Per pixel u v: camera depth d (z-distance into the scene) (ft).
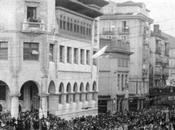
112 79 291.99
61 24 215.31
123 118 216.54
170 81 435.53
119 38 340.18
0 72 195.42
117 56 294.46
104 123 190.29
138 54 348.79
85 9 236.63
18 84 195.31
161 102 373.20
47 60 201.46
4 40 195.11
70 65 225.76
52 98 210.38
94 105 257.34
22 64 196.54
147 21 370.94
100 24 355.77
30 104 209.97
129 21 351.46
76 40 232.73
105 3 264.31
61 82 216.54
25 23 195.62
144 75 358.43
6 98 202.39
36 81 199.31
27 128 168.86
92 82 254.47
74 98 232.94
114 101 291.99
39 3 200.13
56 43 209.46
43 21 200.54
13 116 192.54
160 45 406.62
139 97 337.72
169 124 205.16
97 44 263.90
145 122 208.03
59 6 211.61
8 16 195.11
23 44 197.06
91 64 252.62
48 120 177.47
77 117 215.92
